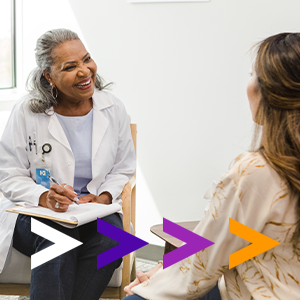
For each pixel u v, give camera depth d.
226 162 2.06
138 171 2.21
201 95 2.05
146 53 2.11
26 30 2.43
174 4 2.03
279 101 0.61
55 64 1.35
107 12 2.14
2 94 2.51
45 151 1.43
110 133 1.54
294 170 0.59
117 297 1.36
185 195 2.15
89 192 1.50
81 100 1.48
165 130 2.14
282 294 0.63
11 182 1.39
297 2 1.85
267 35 1.91
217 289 0.90
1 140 1.45
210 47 2.01
